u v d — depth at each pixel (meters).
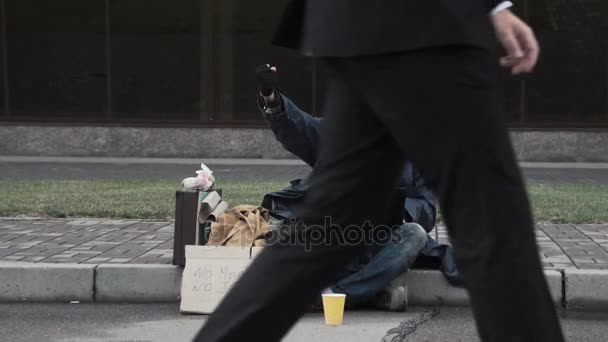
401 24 4.02
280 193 10.44
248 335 4.40
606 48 27.73
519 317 4.14
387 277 9.73
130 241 12.52
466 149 4.05
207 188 10.77
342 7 4.16
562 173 24.72
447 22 3.96
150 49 28.67
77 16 28.70
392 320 9.55
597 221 14.23
